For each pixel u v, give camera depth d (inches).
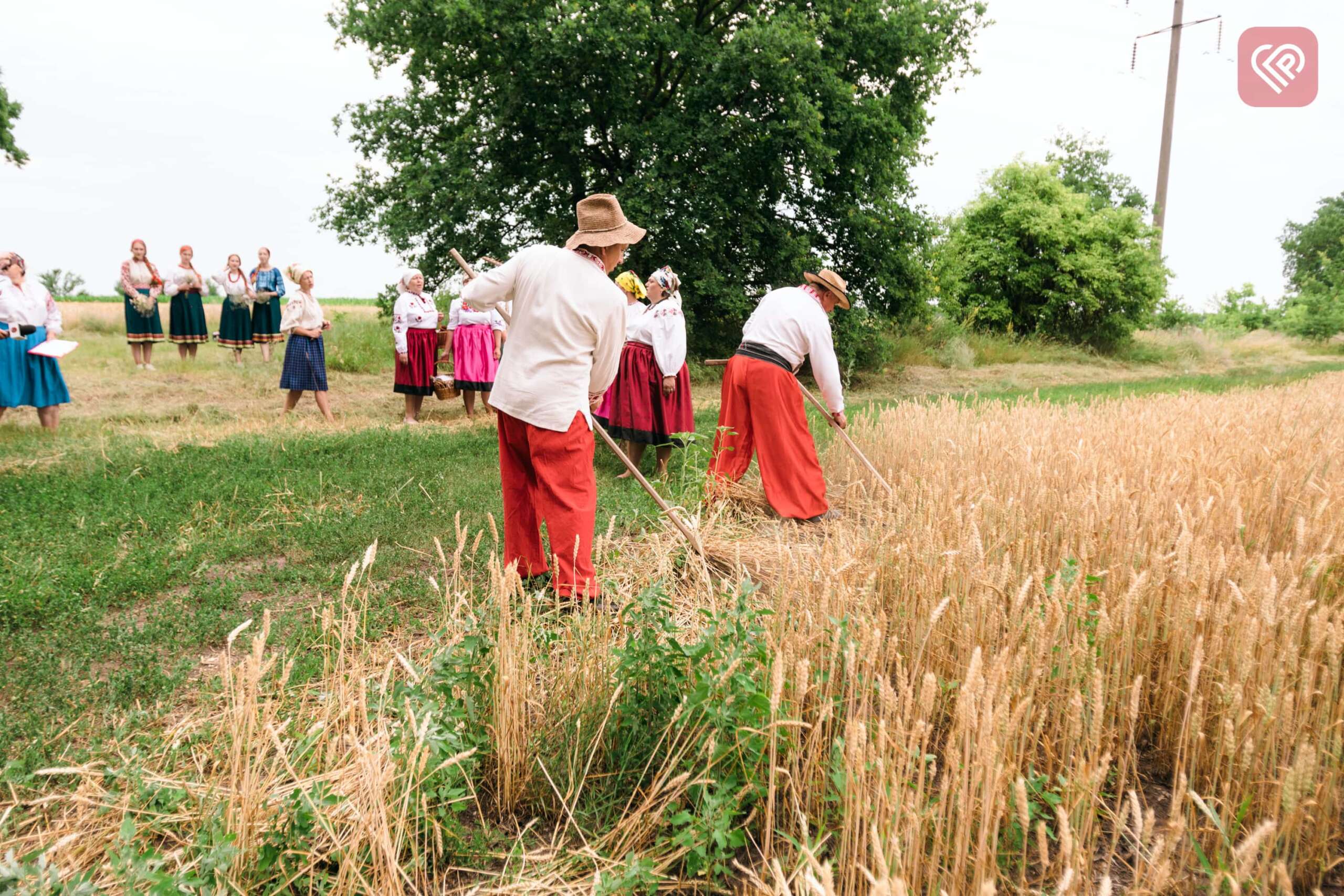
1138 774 103.0
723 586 144.3
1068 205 883.4
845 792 78.1
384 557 170.6
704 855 82.0
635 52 557.3
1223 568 106.7
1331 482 169.8
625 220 147.6
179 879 70.5
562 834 93.5
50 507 198.1
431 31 578.2
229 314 518.9
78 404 386.9
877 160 626.2
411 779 85.6
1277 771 89.7
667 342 245.6
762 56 545.0
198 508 201.0
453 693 101.9
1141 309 892.0
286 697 112.3
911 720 93.6
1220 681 100.5
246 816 80.0
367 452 273.6
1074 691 92.7
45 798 87.1
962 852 76.4
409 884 83.5
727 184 587.5
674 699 100.9
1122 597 107.3
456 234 605.0
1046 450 211.6
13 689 114.5
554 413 140.3
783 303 212.5
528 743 99.9
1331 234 2395.4
